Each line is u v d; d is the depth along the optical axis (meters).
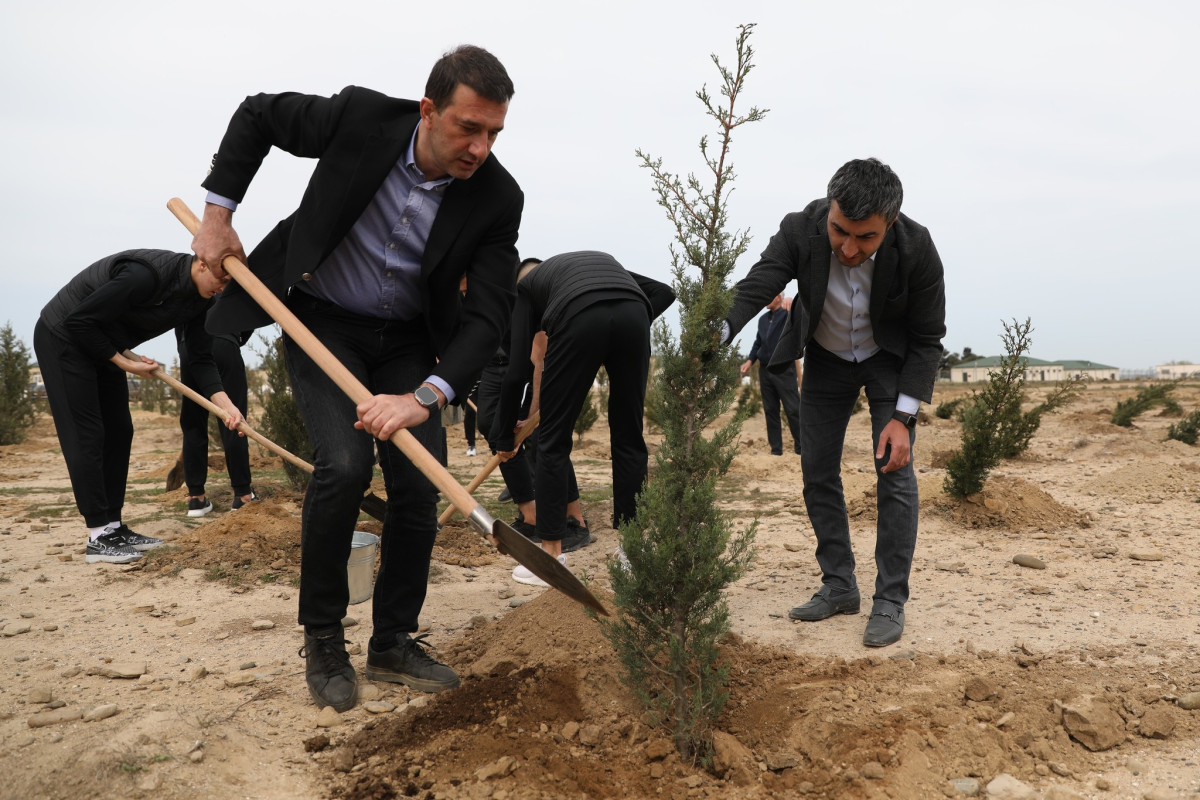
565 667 3.12
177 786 2.39
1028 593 4.29
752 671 3.26
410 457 2.68
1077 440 11.62
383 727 2.83
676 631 2.71
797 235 3.71
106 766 2.42
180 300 5.34
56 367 5.15
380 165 2.84
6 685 3.25
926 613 4.01
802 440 4.09
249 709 3.03
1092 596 4.21
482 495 7.98
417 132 2.87
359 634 3.94
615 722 2.83
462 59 2.64
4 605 4.39
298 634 3.91
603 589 3.86
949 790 2.42
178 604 4.40
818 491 4.07
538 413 4.71
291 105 2.92
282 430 7.42
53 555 5.47
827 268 3.65
